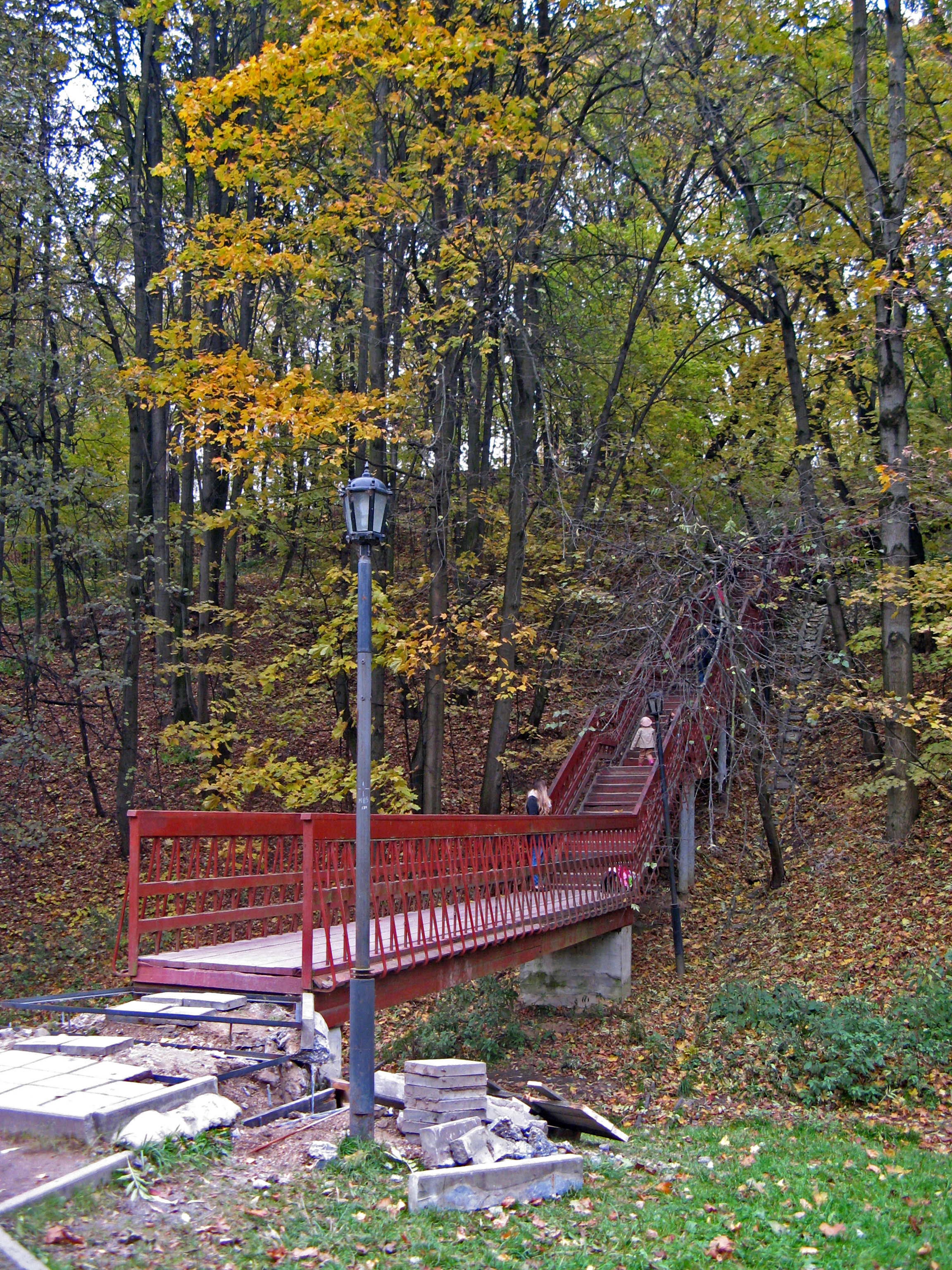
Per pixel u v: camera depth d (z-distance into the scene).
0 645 15.70
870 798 15.66
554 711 17.92
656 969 13.76
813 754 17.92
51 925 13.87
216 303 16.73
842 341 15.50
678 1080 10.08
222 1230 4.21
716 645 12.46
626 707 17.78
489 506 17.16
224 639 16.23
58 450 14.95
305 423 11.23
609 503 16.20
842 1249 4.84
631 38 14.77
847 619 18.30
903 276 11.41
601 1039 11.79
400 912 9.99
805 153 15.16
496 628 16.75
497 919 9.61
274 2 16.11
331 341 17.62
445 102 12.53
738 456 17.52
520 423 15.34
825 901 13.56
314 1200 4.69
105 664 16.09
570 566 15.90
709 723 15.99
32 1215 4.03
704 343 20.83
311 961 6.43
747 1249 4.79
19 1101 5.02
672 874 13.41
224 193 17.34
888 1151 7.42
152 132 17.38
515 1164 5.27
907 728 13.79
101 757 19.28
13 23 12.77
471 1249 4.43
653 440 19.80
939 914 11.92
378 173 13.64
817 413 17.39
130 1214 4.22
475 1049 11.32
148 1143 4.80
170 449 12.02
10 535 13.62
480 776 19.34
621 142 16.20
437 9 13.16
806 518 13.66
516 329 14.05
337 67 10.79
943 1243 4.94
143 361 11.85
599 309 19.05
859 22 13.42
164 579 18.39
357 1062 5.66
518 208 14.42
